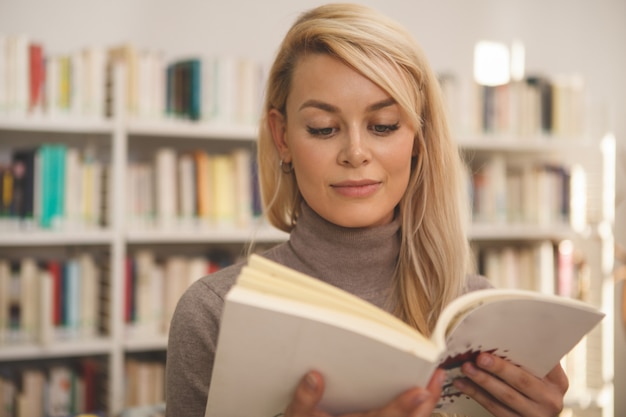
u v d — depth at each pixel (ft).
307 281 2.61
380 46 3.16
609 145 10.91
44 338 8.36
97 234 8.54
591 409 10.45
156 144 10.09
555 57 12.36
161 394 8.98
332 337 2.42
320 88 3.13
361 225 3.23
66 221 8.59
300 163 3.23
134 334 8.83
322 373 2.56
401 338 2.45
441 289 3.53
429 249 3.56
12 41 8.21
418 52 3.34
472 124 10.32
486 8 11.94
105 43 9.78
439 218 3.57
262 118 3.84
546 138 10.69
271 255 3.57
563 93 10.78
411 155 3.50
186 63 9.08
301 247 3.45
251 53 10.57
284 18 10.69
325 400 2.64
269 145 3.83
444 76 10.19
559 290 10.57
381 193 3.21
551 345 2.95
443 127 3.54
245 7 10.52
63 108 8.49
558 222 10.75
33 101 8.33
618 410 12.25
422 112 3.51
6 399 8.52
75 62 8.55
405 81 3.27
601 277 10.69
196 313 3.34
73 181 8.63
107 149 9.86
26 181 8.41
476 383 3.01
